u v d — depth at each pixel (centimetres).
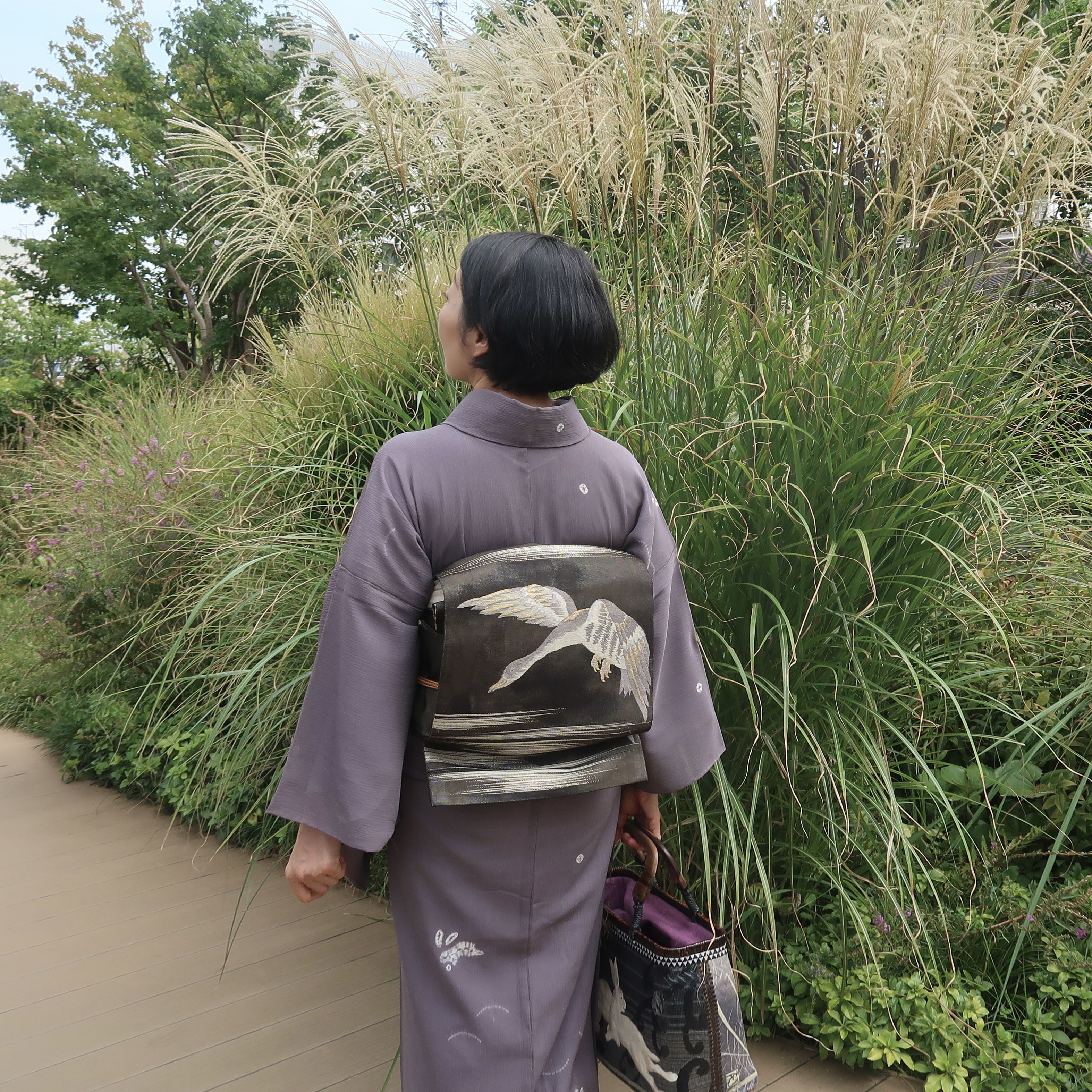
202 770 256
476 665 91
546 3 192
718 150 217
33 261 1510
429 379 254
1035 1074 144
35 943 208
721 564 173
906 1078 156
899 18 181
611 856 116
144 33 1495
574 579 96
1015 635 197
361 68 205
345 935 211
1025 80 188
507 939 99
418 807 99
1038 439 219
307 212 230
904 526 177
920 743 197
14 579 438
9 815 288
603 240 207
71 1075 162
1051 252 222
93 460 407
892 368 176
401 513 94
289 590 232
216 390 488
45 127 1460
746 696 173
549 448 100
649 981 110
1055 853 158
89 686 349
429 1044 98
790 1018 161
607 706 99
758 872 172
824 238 202
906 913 173
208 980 192
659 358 188
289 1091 157
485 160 205
